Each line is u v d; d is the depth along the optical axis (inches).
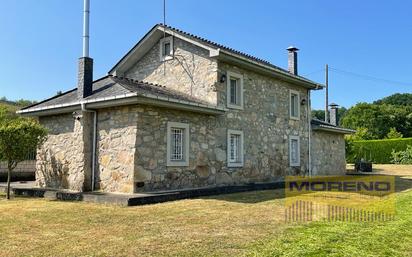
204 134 466.9
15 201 363.6
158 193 371.2
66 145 445.1
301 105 681.0
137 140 384.2
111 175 401.4
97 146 419.8
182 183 430.3
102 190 407.2
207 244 190.5
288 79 617.9
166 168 412.8
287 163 623.5
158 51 546.3
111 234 213.2
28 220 257.0
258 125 561.0
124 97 372.5
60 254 173.3
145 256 169.8
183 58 515.5
